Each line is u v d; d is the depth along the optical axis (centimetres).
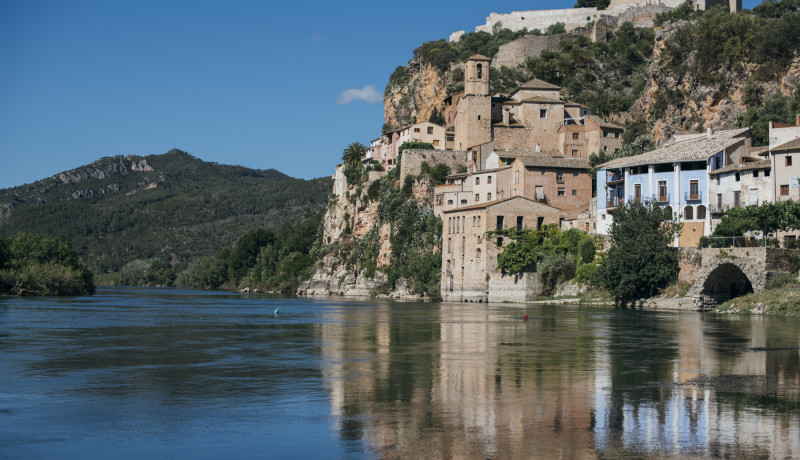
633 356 5159
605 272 11725
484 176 17525
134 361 4884
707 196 12481
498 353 5338
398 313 10506
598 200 14262
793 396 3675
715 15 18575
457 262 16062
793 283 9544
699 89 17700
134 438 2897
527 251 14625
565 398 3619
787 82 16512
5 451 2730
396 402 3525
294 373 4369
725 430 3005
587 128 19212
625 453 2692
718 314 9469
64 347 5678
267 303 14462
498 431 2983
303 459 2634
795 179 11188
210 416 3241
